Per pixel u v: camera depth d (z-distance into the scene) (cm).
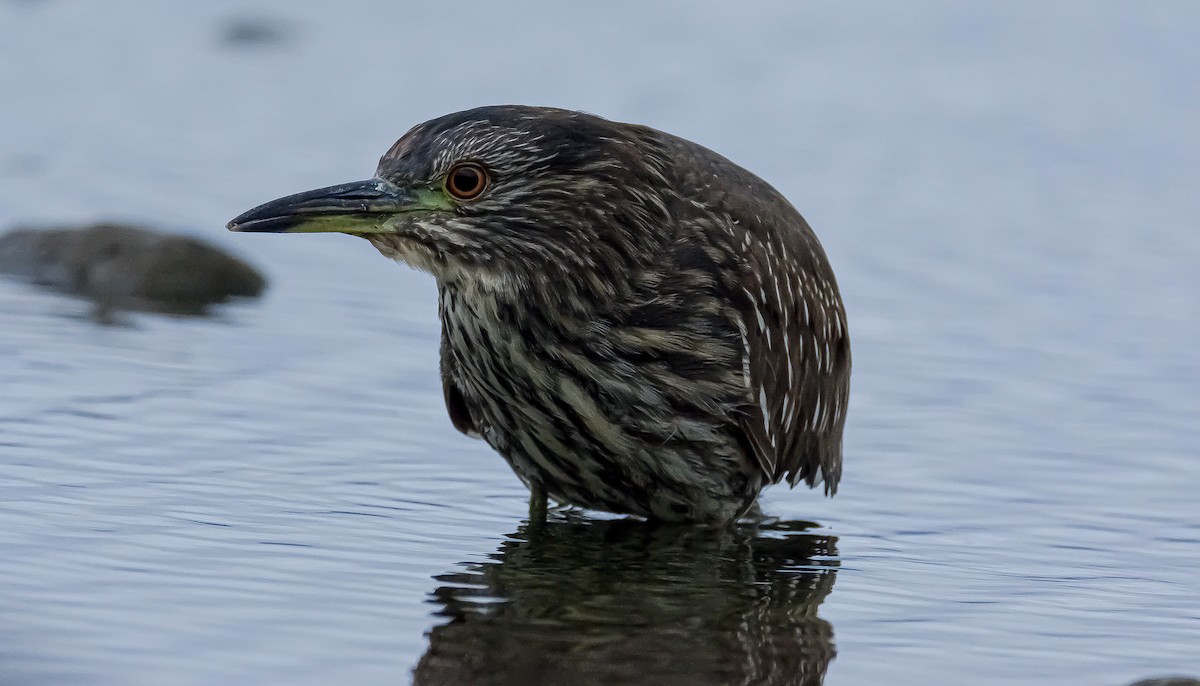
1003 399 1515
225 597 1008
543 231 1136
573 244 1141
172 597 1000
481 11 3091
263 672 900
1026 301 1800
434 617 1008
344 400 1422
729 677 949
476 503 1250
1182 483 1325
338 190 1134
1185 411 1489
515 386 1184
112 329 1567
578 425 1191
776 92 2675
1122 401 1513
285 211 1125
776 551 1195
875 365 1599
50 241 1725
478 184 1127
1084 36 3083
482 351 1179
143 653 912
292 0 3102
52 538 1084
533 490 1257
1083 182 2269
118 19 2933
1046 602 1089
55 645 914
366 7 3088
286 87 2609
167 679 880
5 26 2844
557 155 1130
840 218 2080
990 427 1449
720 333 1192
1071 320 1741
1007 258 1945
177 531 1117
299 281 1770
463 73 2703
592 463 1216
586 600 1069
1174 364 1612
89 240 1712
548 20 3053
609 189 1148
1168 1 3309
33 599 978
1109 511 1270
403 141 1152
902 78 2788
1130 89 2764
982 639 1022
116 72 2638
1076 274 1894
